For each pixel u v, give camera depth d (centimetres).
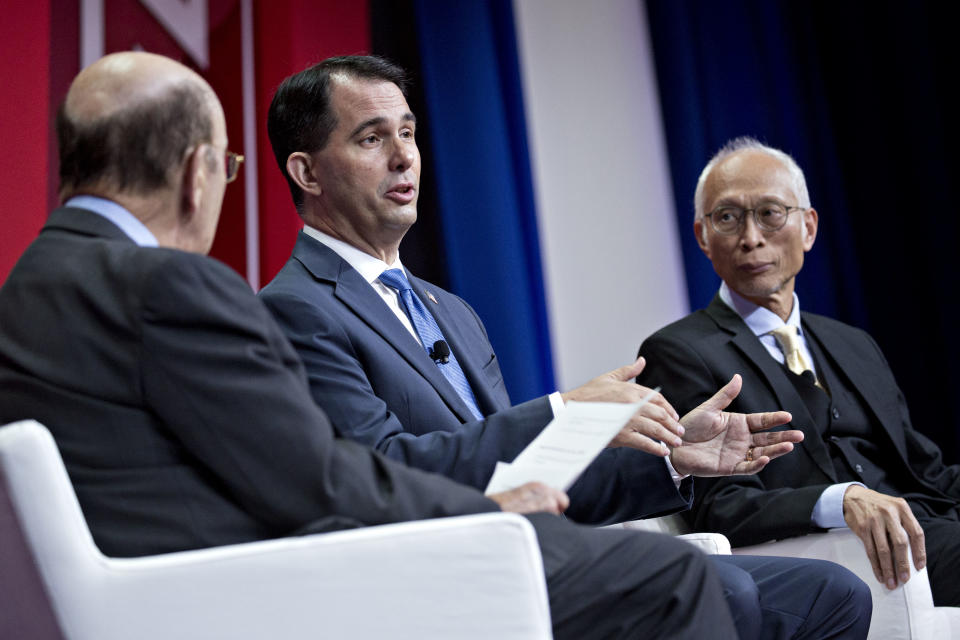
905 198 1279
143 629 354
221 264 395
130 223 412
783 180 812
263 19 1047
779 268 794
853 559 626
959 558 679
